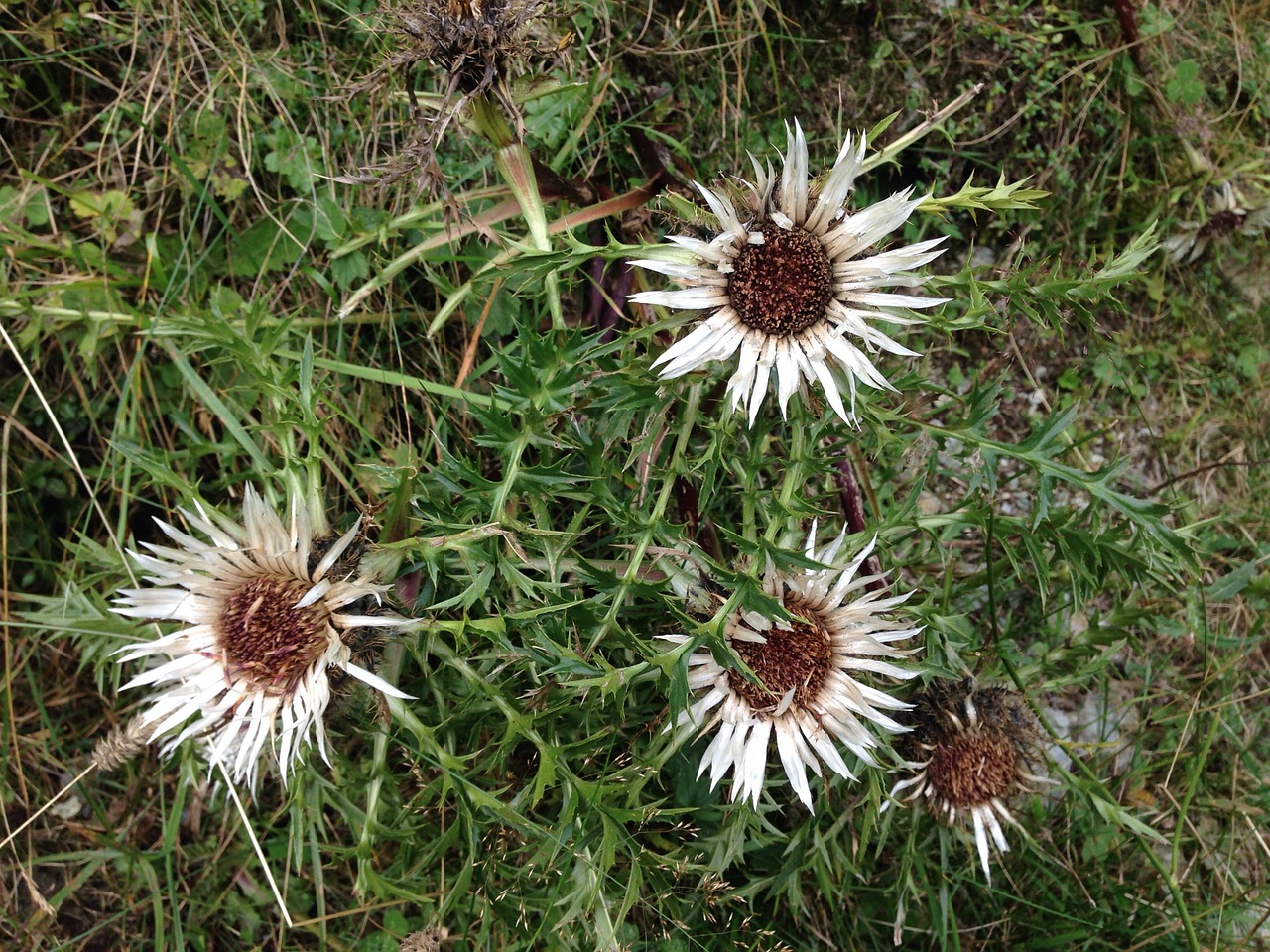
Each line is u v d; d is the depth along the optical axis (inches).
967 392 19.3
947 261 19.5
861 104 18.8
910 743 15.2
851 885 17.4
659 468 14.4
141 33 17.2
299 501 12.4
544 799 16.5
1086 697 19.5
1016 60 18.9
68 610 15.6
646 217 16.1
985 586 18.7
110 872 17.4
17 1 16.8
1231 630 19.6
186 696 12.7
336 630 12.6
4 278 16.6
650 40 18.2
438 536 13.2
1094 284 13.9
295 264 17.4
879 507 17.6
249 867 17.6
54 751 17.3
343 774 16.2
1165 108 19.4
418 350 17.7
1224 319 20.3
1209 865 19.0
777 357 13.1
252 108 17.3
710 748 13.4
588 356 13.1
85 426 17.3
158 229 17.3
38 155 17.3
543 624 13.4
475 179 17.6
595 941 15.4
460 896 14.4
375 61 17.3
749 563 13.2
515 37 12.9
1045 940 17.8
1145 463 19.8
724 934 16.4
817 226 13.2
